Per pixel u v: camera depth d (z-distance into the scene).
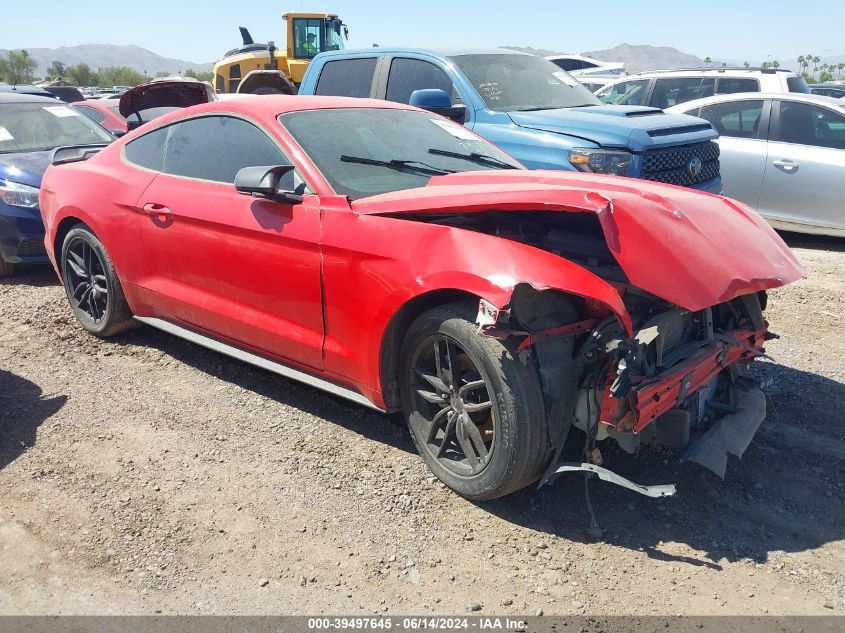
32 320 5.64
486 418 3.21
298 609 2.66
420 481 3.45
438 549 2.99
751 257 3.30
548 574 2.84
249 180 3.65
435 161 4.23
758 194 8.80
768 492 3.40
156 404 4.25
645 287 2.92
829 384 4.59
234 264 4.02
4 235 6.87
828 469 3.60
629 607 2.67
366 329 3.44
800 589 2.77
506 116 6.62
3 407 4.19
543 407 2.97
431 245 3.19
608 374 2.90
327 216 3.58
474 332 3.03
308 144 3.90
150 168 4.65
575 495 3.35
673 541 3.04
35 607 2.66
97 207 4.82
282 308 3.86
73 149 5.69
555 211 3.38
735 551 2.99
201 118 4.42
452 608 2.66
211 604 2.68
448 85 7.00
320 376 3.82
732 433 3.44
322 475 3.51
